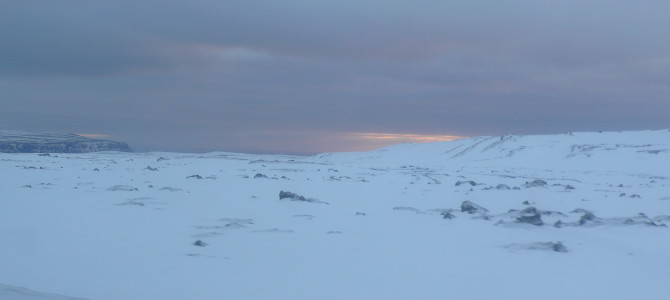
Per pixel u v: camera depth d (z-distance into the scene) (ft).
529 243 49.98
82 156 229.45
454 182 128.36
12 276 35.73
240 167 172.55
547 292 35.88
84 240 47.55
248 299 32.89
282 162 205.98
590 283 38.06
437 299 34.01
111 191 87.40
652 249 49.90
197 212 66.54
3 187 92.32
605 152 211.20
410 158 265.54
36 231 51.29
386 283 37.01
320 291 34.91
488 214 70.49
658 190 111.34
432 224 62.08
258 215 65.46
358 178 135.64
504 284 37.35
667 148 206.28
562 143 239.09
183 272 38.04
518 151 237.25
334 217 66.08
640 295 35.60
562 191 104.32
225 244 47.62
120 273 37.27
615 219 63.46
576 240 53.57
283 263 41.60
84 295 32.32
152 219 60.13
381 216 67.82
